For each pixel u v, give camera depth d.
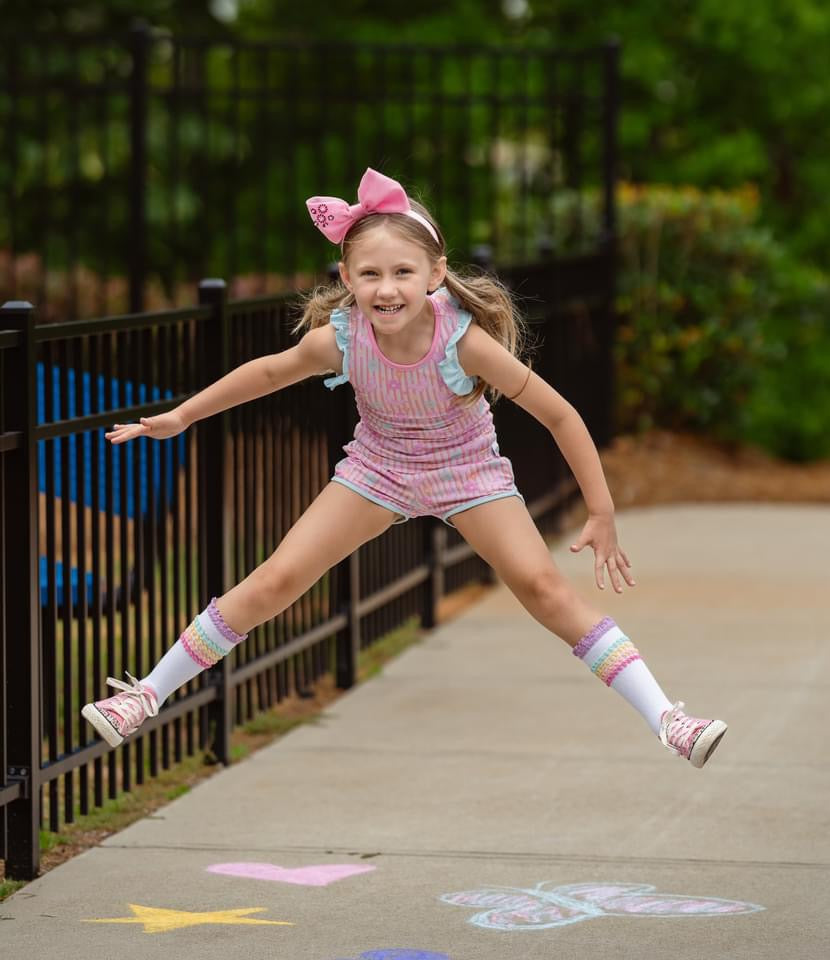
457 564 24.91
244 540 16.98
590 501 11.34
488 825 14.27
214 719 16.34
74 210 32.72
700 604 23.94
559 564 27.00
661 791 15.24
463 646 21.58
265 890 12.60
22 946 11.42
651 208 36.28
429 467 11.49
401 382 11.27
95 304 38.25
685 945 11.38
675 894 12.45
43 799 15.19
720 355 36.78
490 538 11.44
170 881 12.81
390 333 11.08
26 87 32.72
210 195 48.12
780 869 13.03
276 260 49.66
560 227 38.81
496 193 40.66
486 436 11.63
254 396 11.71
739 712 18.08
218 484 16.19
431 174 49.78
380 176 10.93
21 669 12.66
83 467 13.88
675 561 27.34
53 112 48.16
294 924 11.85
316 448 19.08
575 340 30.89
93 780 15.50
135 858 13.40
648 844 13.70
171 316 15.19
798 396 45.25
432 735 17.33
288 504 18.27
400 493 11.53
